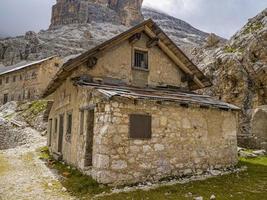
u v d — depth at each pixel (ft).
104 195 27.12
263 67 88.69
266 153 54.70
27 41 302.86
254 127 64.59
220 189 30.22
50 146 59.93
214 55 107.76
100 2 474.90
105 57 40.57
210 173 36.76
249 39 99.60
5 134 104.37
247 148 60.54
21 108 128.57
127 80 41.93
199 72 47.60
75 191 28.86
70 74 42.01
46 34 352.90
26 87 159.84
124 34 40.91
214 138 39.11
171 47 44.91
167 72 46.19
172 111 35.58
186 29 487.20
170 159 34.37
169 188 29.94
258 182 33.35
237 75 90.84
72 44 309.63
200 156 37.17
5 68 211.61
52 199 26.37
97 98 32.99
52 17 455.22
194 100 38.27
